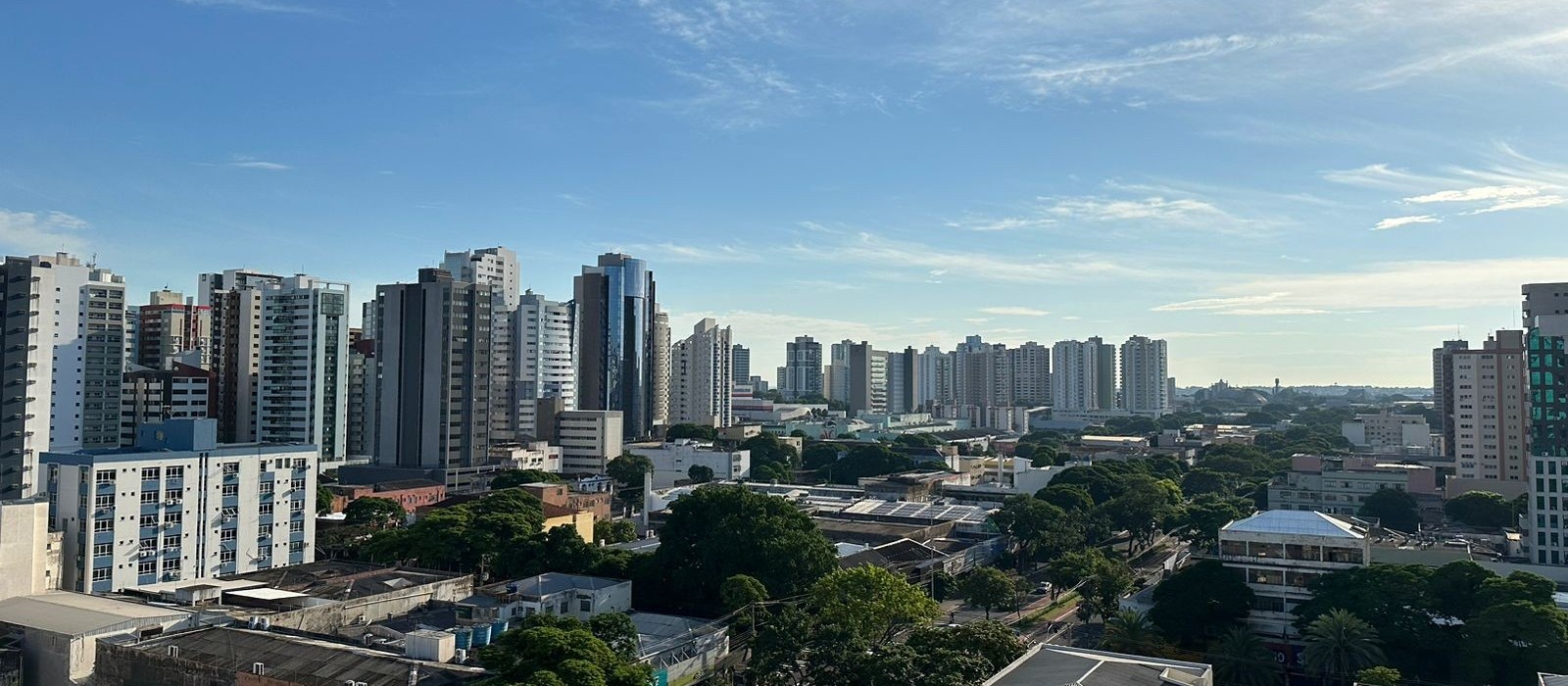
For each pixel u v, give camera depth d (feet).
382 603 395.75
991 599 504.84
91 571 439.22
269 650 315.99
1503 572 568.41
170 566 471.21
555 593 453.58
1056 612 554.46
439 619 395.34
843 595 377.91
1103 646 456.04
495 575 514.68
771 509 502.38
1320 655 412.16
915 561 602.85
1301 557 480.23
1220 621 467.52
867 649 339.57
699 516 503.20
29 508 388.16
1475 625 402.72
